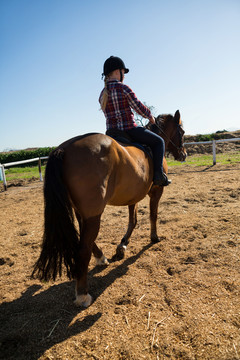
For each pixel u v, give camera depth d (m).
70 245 2.02
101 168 2.14
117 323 2.07
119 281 2.70
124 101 2.76
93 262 3.22
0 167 9.48
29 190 9.09
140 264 3.03
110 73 2.79
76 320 2.15
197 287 2.46
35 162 26.39
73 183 2.06
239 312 2.07
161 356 1.73
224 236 3.54
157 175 2.98
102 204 2.16
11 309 2.37
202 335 1.87
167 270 2.86
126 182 2.48
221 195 5.93
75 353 1.81
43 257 2.05
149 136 2.94
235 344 1.76
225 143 21.39
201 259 3.01
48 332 2.03
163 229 4.07
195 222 4.18
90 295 2.46
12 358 1.81
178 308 2.19
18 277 2.96
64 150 2.13
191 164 12.55
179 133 4.07
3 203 7.20
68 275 2.13
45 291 2.63
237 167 10.07
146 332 1.95
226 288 2.41
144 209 5.42
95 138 2.28
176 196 6.12
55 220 1.99
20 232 4.57
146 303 2.30
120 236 4.02
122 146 2.58
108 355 1.77
